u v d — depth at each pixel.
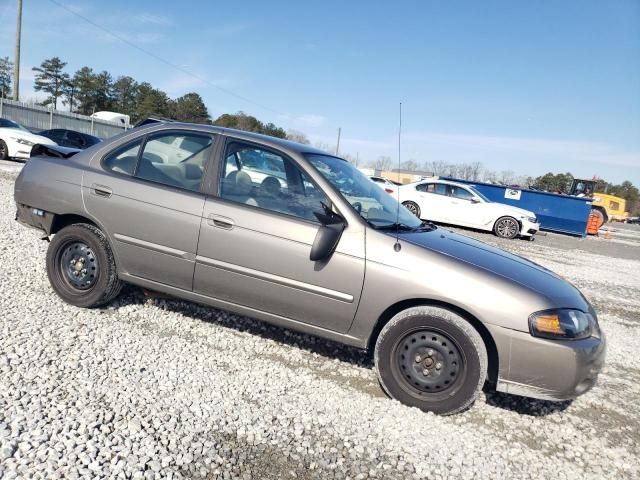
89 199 4.10
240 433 2.82
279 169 3.79
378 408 3.31
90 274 4.18
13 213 7.72
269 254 3.60
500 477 2.74
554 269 10.30
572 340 3.18
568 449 3.16
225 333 4.21
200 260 3.80
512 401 3.71
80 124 35.88
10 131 15.97
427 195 16.53
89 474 2.32
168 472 2.43
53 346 3.51
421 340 3.34
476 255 3.60
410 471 2.69
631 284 9.74
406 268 3.36
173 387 3.22
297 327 3.70
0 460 2.31
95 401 2.92
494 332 3.18
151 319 4.27
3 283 4.59
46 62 72.69
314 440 2.86
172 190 3.92
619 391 4.18
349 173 4.16
